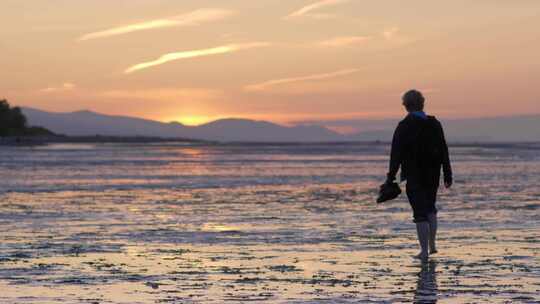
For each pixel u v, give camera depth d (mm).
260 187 55375
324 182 62406
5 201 41562
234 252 21500
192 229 27469
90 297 15062
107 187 55031
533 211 34375
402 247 22438
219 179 67750
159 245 23078
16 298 14945
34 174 77125
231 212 34719
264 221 30391
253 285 16344
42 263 19578
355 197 44812
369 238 24547
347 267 18781
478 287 15953
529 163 116000
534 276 17266
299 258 20328
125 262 19719
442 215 32438
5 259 20281
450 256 20547
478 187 54250
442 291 15531
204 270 18391
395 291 15570
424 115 21547
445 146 21422
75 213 34188
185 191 50594
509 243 23109
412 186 21078
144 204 39500
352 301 14555
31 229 27641
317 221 30203
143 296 15164
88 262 19750
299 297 14984
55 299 14852
